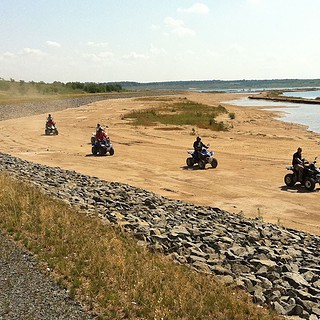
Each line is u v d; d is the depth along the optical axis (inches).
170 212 477.7
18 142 1268.5
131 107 2837.1
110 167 861.8
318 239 416.8
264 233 412.2
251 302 259.3
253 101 4131.4
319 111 2620.6
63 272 270.1
